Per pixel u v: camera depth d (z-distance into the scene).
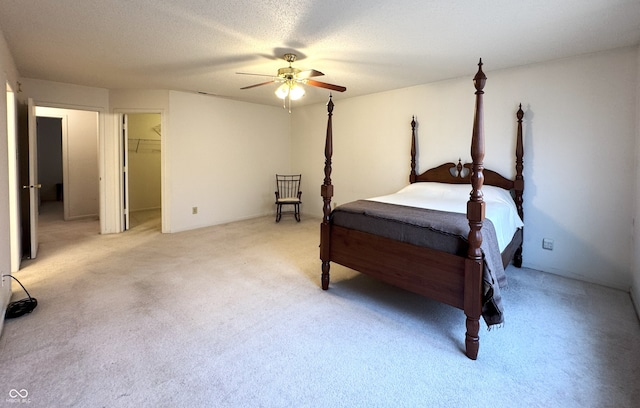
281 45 2.91
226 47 2.98
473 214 1.83
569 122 3.16
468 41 2.78
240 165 5.77
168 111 4.76
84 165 5.93
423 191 3.85
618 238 2.96
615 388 1.62
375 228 2.43
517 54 3.07
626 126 2.88
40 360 1.78
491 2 2.11
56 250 3.92
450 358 1.87
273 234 4.84
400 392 1.59
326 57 3.22
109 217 4.81
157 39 2.80
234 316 2.34
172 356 1.85
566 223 3.24
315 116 5.96
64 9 2.27
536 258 3.44
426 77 3.95
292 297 2.67
